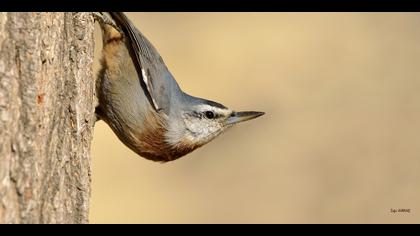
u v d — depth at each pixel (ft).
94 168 44.96
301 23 63.00
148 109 27.78
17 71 18.53
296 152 52.90
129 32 26.84
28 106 18.53
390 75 59.98
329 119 55.42
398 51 61.98
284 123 55.16
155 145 28.86
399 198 48.73
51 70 20.27
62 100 21.72
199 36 59.11
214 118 30.86
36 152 18.53
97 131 46.26
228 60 57.72
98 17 26.17
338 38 62.13
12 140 17.93
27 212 17.98
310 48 60.39
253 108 55.36
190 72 55.62
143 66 27.37
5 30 18.35
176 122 29.22
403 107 57.00
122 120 27.86
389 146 53.67
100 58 27.45
